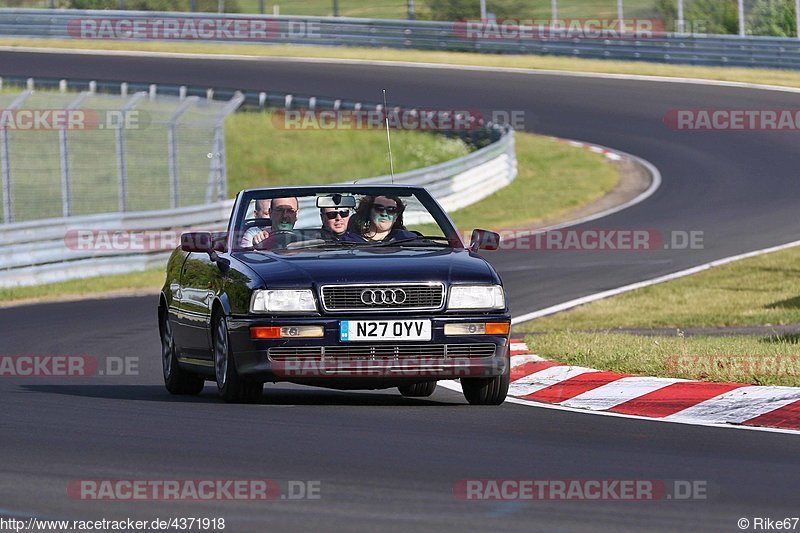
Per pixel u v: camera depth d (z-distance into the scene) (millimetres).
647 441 27016
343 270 31953
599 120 135250
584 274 71188
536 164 122688
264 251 34312
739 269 69750
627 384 35406
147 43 185000
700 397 32875
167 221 84812
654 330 51125
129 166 122312
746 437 27672
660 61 160500
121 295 70562
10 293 71375
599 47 164000
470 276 32250
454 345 31734
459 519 19344
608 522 19219
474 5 196125
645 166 117062
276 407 32438
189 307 36094
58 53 178375
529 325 54094
